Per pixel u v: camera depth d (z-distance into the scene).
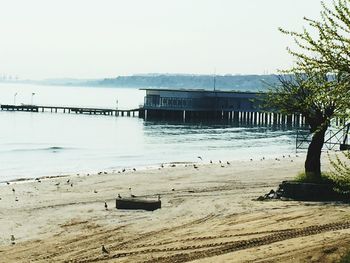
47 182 35.78
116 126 102.81
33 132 87.81
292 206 21.95
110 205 26.02
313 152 25.62
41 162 53.88
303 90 22.34
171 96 113.88
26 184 34.81
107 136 84.25
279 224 18.50
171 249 16.61
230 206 23.84
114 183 35.03
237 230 18.28
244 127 104.44
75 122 110.38
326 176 24.66
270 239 16.50
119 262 15.62
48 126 99.88
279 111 24.69
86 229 20.61
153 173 40.22
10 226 21.45
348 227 17.12
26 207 26.02
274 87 24.62
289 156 54.31
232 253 15.35
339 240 15.12
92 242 18.44
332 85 8.44
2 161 53.94
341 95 8.36
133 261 15.60
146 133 89.69
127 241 18.27
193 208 24.20
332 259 13.48
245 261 14.23
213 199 26.70
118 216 23.00
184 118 114.88
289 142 77.88
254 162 47.75
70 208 25.47
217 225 19.61
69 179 37.16
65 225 21.53
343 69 8.16
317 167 25.72
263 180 35.03
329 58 8.26
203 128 100.06
